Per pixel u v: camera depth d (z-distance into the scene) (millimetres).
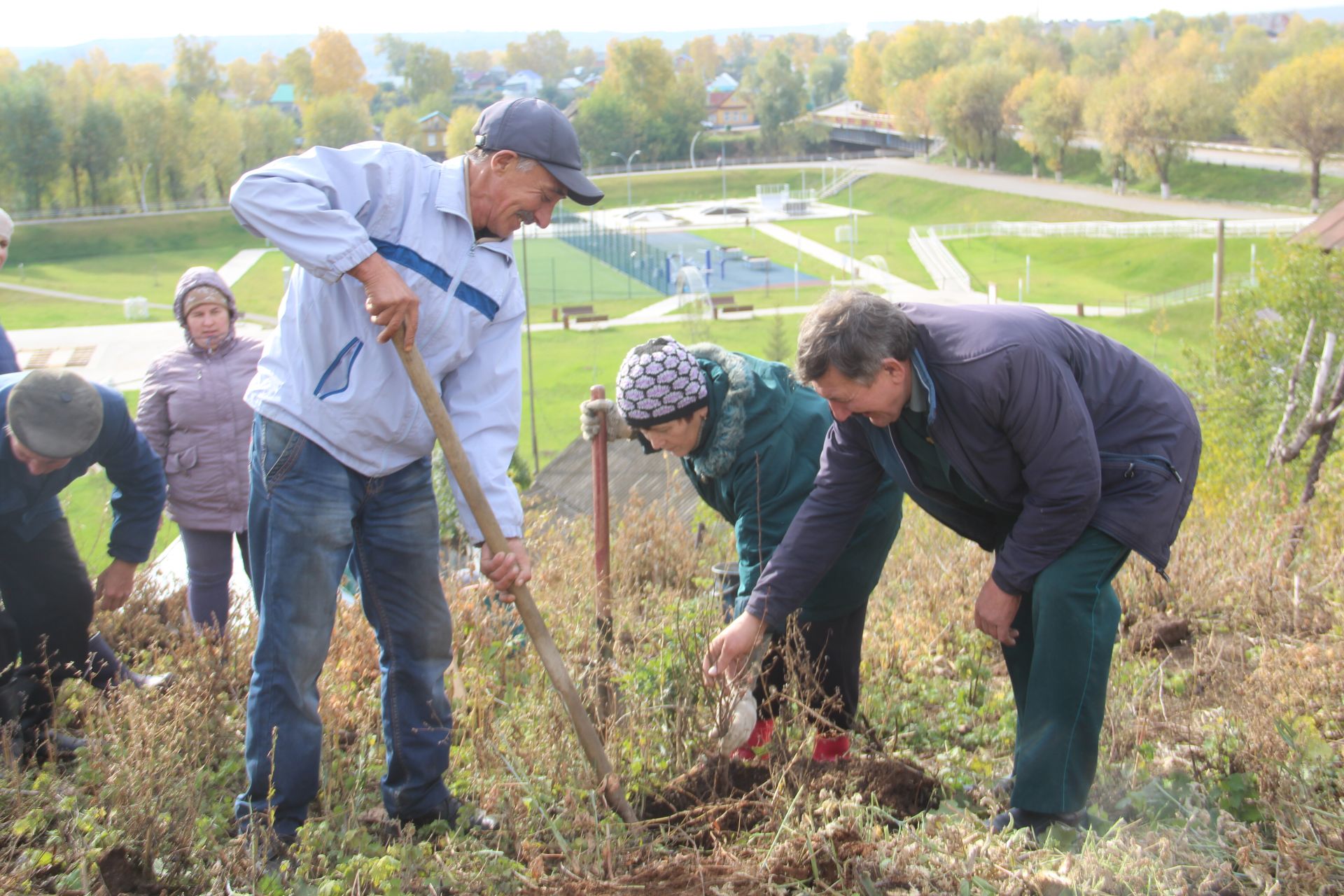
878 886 2469
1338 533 5355
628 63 147625
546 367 47562
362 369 2650
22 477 3061
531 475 25906
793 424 3268
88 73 141875
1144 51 125500
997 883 2396
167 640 4039
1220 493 9938
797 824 2713
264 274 78312
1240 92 103750
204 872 2498
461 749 3248
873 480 3014
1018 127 109812
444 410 2625
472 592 4055
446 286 2689
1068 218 85625
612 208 121062
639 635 3777
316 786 2715
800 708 3090
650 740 3182
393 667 2857
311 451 2643
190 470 4410
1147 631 4230
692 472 3436
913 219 99188
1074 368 2746
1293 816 2678
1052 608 2689
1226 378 15281
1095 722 2717
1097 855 2434
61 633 3332
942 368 2627
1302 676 3352
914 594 4777
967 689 3852
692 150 142000
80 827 2486
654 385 3098
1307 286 14906
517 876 2592
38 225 94750
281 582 2637
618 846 2695
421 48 199625
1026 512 2711
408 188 2676
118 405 3326
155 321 60188
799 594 3047
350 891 2355
